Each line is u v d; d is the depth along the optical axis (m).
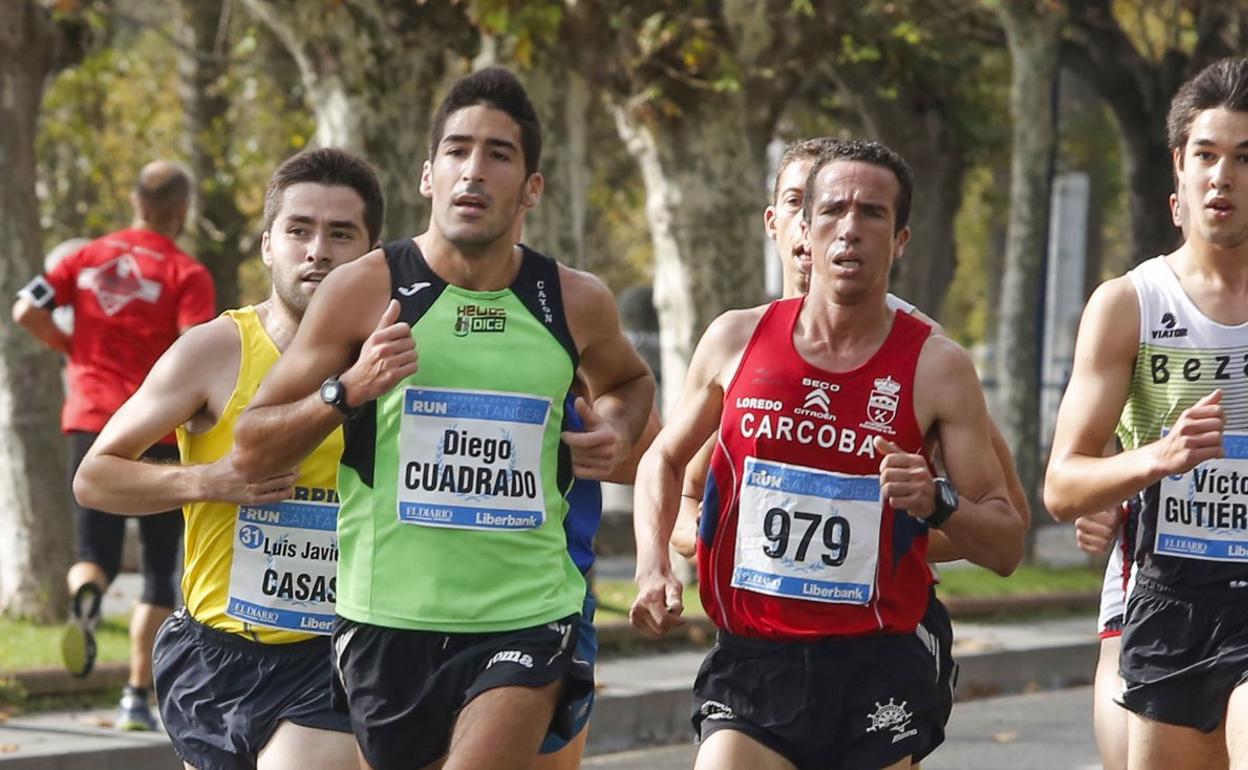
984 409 11.77
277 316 13.21
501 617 11.31
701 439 12.45
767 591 11.77
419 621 11.30
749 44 31.59
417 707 11.38
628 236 77.56
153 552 21.05
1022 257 40.66
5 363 27.45
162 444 20.47
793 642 11.78
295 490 12.64
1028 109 40.22
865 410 11.70
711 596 12.04
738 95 32.19
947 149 51.72
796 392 11.77
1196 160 12.17
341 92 28.55
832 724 11.74
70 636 21.72
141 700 21.31
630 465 13.88
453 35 29.02
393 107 28.67
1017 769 22.58
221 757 12.78
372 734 11.51
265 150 50.44
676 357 32.97
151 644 21.09
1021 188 40.56
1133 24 56.81
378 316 11.42
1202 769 12.62
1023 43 39.97
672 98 31.97
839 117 54.62
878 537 11.68
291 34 28.62
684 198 32.59
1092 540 13.81
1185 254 12.51
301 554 12.63
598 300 11.73
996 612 33.84
